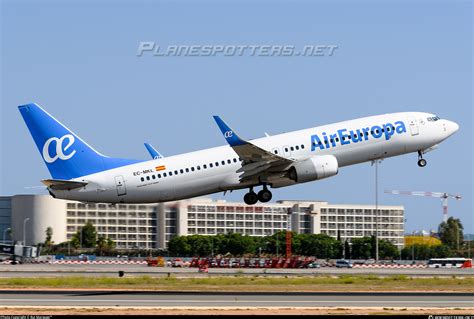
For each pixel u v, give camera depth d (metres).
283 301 126.00
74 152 187.62
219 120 179.00
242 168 188.25
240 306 117.75
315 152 193.12
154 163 187.62
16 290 146.25
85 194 185.50
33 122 187.88
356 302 125.19
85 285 159.25
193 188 188.75
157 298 129.88
